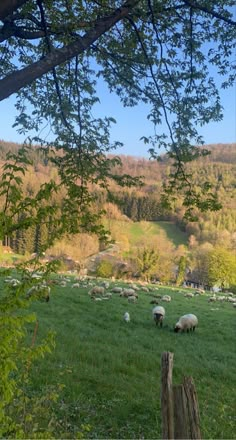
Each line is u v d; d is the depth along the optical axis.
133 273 74.56
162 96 8.94
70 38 7.05
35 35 6.46
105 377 8.62
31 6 6.65
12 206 2.85
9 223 2.80
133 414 6.90
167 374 3.27
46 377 7.54
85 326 15.08
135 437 6.02
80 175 8.81
